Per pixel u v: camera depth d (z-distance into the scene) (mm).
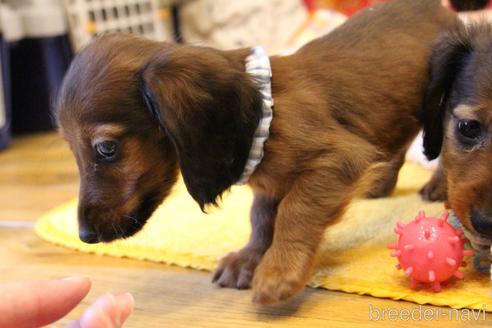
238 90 540
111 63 541
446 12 679
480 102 562
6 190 911
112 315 444
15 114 1306
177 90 520
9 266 674
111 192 544
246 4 1311
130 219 552
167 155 555
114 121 532
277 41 1291
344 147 575
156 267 646
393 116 624
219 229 702
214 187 542
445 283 557
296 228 560
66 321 566
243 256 610
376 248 625
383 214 691
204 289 600
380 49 627
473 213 529
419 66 632
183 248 664
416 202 715
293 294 547
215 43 1329
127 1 1243
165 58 530
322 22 1201
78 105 535
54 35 1260
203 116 526
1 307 443
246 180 573
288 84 584
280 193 586
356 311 543
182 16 1370
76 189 889
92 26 1209
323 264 604
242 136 546
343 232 661
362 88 609
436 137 626
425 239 539
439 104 618
